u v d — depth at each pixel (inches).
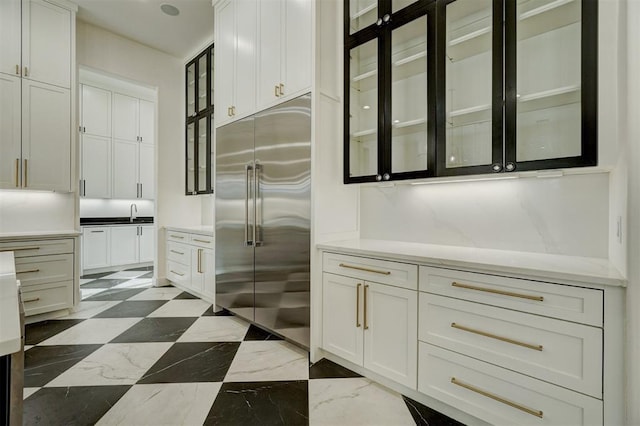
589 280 44.4
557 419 47.4
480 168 63.2
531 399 49.8
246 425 58.2
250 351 87.8
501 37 59.9
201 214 175.6
